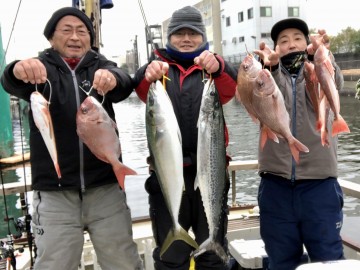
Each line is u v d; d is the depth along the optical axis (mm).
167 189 2768
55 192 3020
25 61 2621
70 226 3023
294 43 3324
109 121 2836
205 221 3133
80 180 3006
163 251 2830
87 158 3010
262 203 3367
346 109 28953
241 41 38562
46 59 3020
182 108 3057
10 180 12492
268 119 2713
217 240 2941
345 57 35156
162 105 2723
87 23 3125
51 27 3066
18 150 17500
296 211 3227
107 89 2805
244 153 16750
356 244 3807
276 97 2680
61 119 2980
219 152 2857
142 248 4148
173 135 2725
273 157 3275
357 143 17812
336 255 3141
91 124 2768
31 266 3508
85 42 3117
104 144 2793
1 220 8656
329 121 2893
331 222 3160
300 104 3197
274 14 35969
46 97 2955
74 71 3053
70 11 3047
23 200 4098
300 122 3189
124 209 3207
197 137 2945
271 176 3334
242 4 37719
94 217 3105
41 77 2627
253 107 2766
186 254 3137
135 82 3188
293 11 36469
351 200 9602
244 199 10141
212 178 2846
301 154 3191
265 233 3346
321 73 2678
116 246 3121
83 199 3084
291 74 3303
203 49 3158
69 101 2992
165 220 3109
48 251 2967
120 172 2795
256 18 35906
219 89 3012
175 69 3154
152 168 2967
